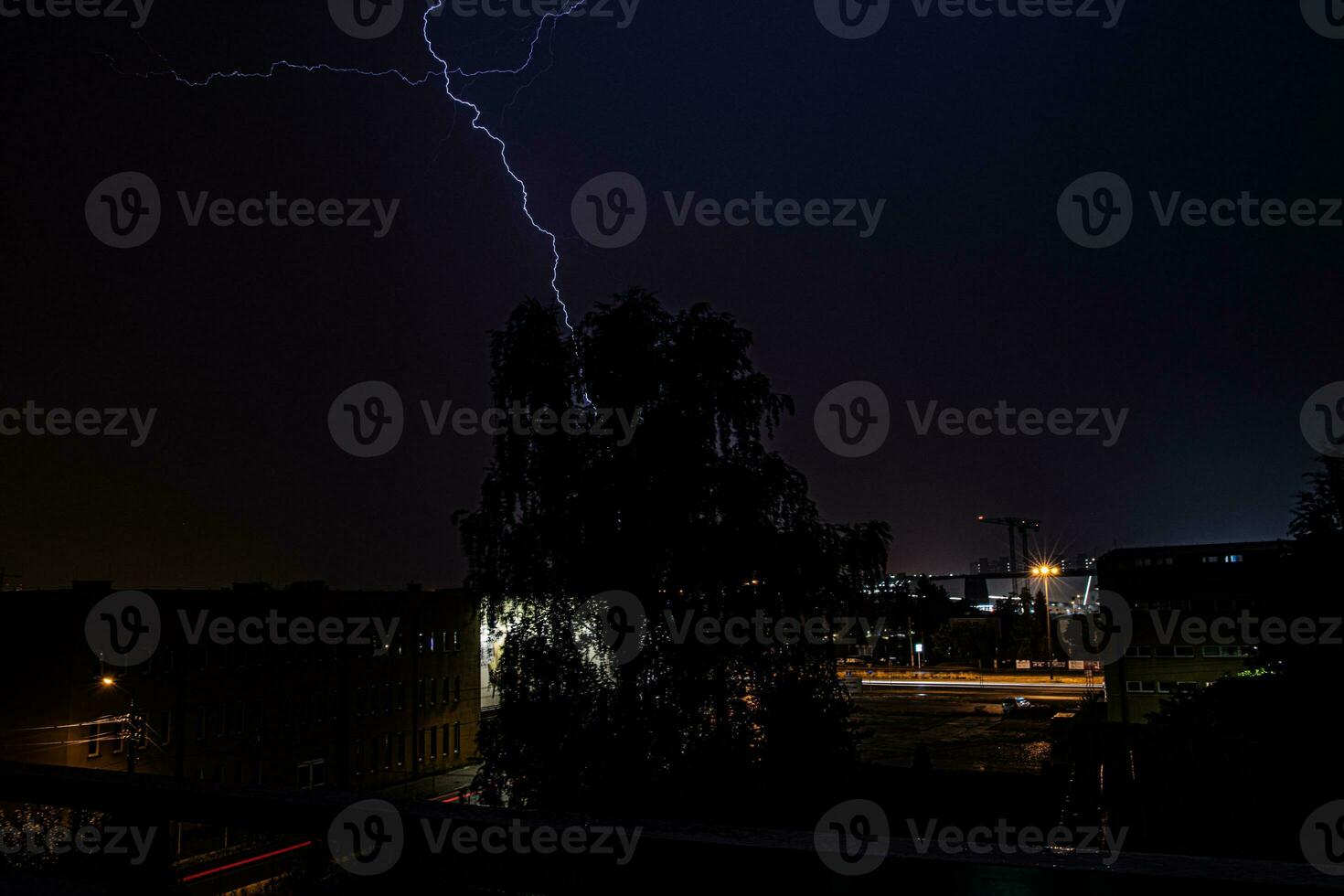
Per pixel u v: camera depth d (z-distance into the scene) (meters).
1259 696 14.40
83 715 29.91
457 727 46.81
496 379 17.47
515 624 15.87
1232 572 38.06
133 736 29.69
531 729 14.42
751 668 14.93
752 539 15.38
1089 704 46.38
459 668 47.47
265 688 36.56
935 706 58.44
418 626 45.25
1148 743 19.48
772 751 14.35
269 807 1.88
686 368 16.64
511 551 16.19
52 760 28.97
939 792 22.72
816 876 1.49
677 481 15.65
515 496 16.88
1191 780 16.38
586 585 15.22
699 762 14.07
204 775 33.47
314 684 38.88
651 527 15.42
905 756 39.91
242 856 9.19
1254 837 14.15
